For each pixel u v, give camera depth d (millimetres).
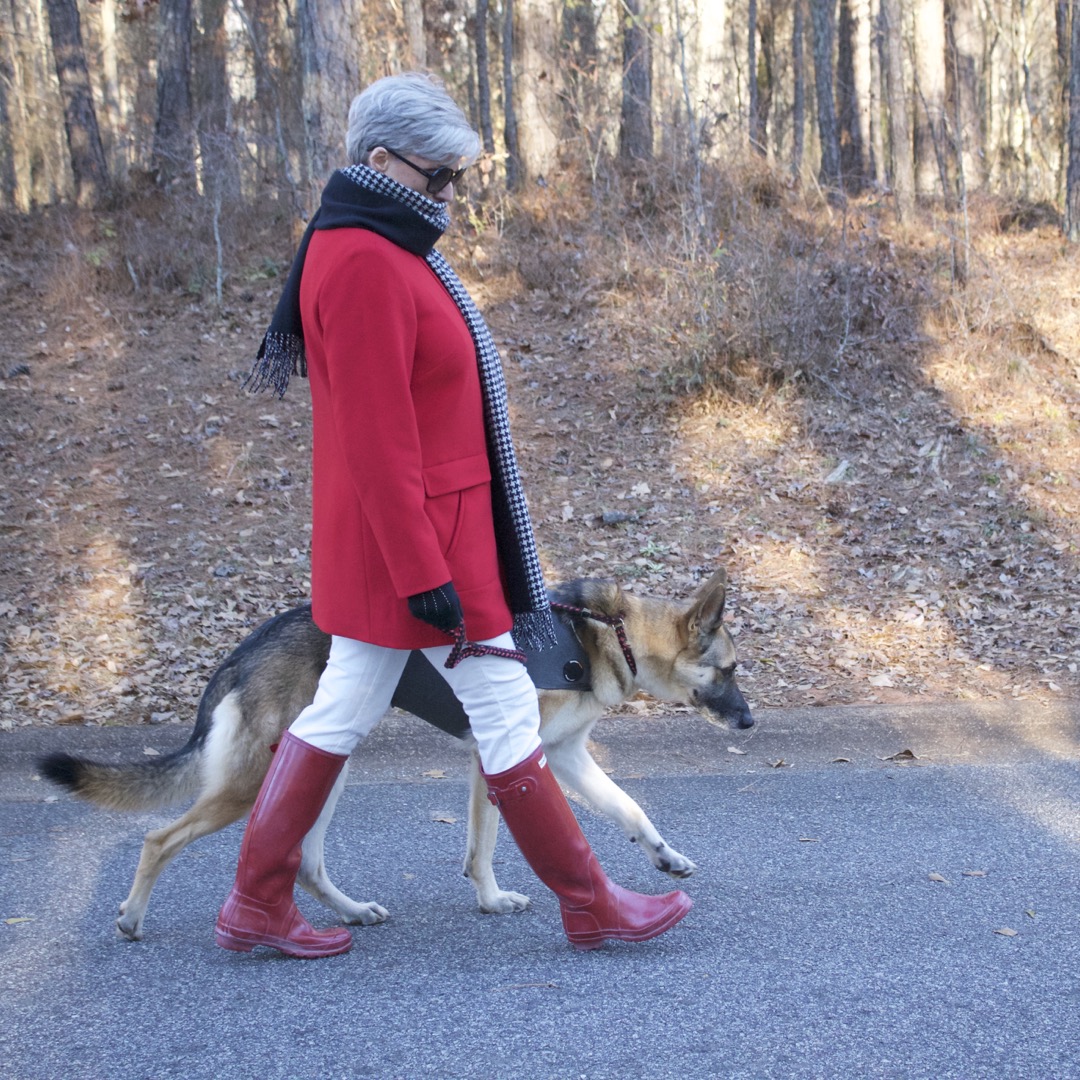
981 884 3482
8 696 5848
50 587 7234
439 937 3064
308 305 2508
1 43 20094
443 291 2566
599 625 3582
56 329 11289
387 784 4738
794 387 9961
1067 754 5098
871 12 20172
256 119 14938
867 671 6363
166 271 11914
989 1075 2248
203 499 8562
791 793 4547
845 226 11703
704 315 10180
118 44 23953
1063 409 9914
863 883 3504
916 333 10789
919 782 4680
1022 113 22047
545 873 2832
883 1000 2604
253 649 3168
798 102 21906
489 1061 2285
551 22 14891
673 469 9094
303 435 9516
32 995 2625
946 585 7500
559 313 11344
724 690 3908
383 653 2652
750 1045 2363
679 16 12844
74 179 15375
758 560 7848
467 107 17953
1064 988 2684
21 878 3561
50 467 8992
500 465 2641
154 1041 2375
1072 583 7480
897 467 9117
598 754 5211
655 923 2879
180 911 3262
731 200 12484
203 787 3072
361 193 2479
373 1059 2293
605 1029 2434
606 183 13086
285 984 2684
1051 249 13086
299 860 2809
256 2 17719
